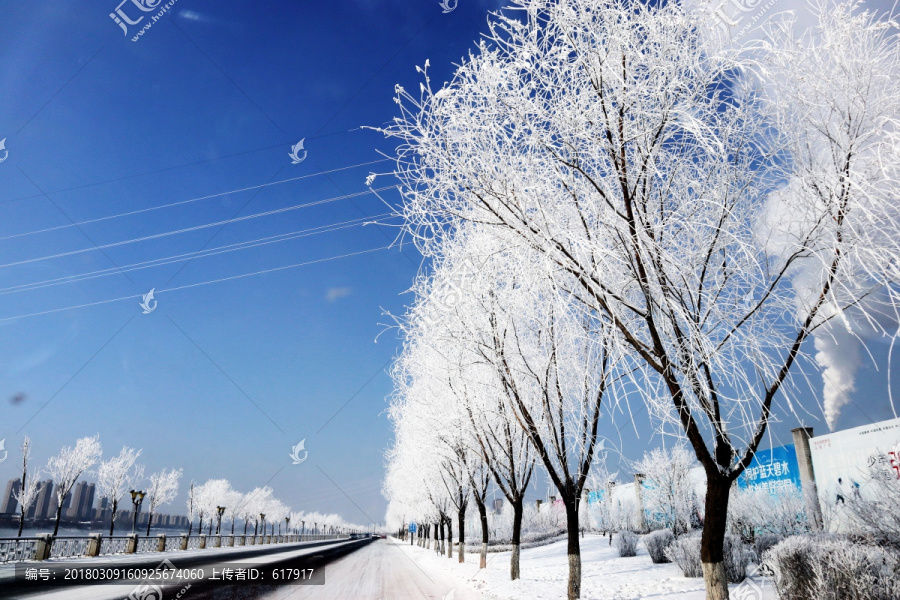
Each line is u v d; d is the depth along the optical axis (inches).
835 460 595.5
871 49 203.2
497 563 901.2
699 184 230.1
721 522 231.0
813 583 264.2
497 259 269.4
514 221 221.1
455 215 237.6
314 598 397.7
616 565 644.7
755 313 229.8
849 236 197.3
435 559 1101.1
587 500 1535.4
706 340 203.3
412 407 648.4
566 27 206.2
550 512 1872.5
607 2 208.5
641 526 1129.4
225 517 2007.9
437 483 1029.2
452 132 218.4
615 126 206.4
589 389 342.0
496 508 1873.8
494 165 217.8
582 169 218.7
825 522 545.6
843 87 205.2
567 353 338.0
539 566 748.6
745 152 241.9
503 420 489.4
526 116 213.0
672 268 221.5
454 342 351.3
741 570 411.2
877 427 536.7
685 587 394.9
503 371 350.9
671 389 223.3
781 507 631.2
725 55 205.2
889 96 199.2
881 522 319.9
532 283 234.8
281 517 2709.2
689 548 460.8
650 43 205.0
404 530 3309.5
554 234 215.0
